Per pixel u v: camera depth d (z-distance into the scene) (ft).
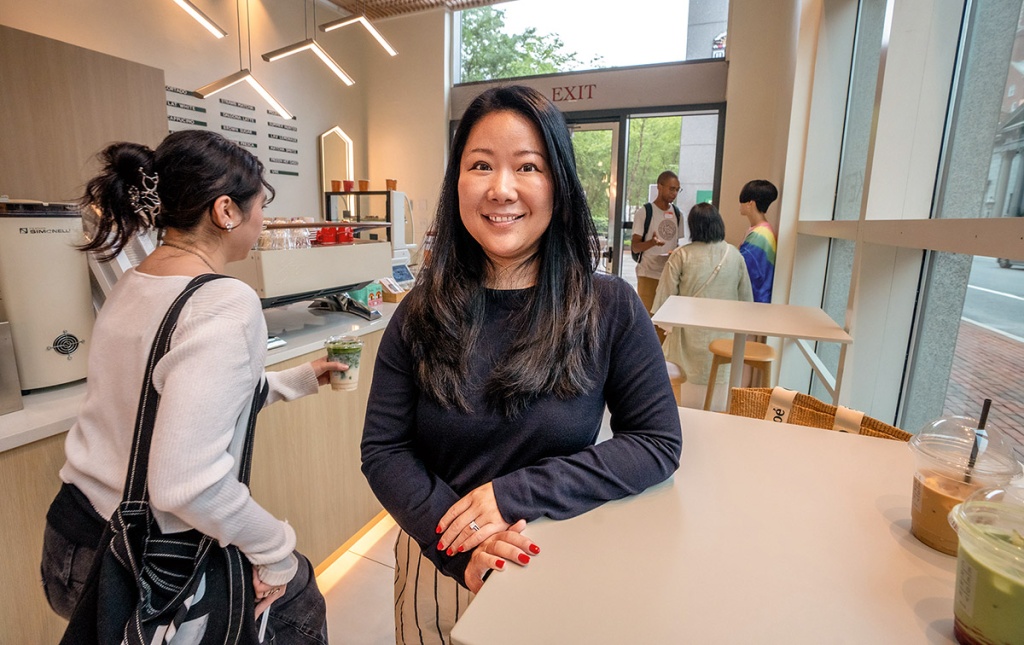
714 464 2.98
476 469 2.85
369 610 5.88
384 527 7.38
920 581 2.02
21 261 3.94
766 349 9.20
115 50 13.07
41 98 9.89
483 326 2.88
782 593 1.95
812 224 9.03
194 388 2.54
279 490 5.62
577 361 2.75
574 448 2.80
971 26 4.84
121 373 2.80
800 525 2.39
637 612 1.85
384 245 7.22
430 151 19.11
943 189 5.29
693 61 15.03
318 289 6.07
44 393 4.26
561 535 2.30
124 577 2.57
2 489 3.59
